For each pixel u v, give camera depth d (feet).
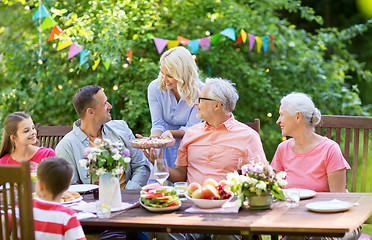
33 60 18.45
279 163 10.64
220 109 10.52
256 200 8.23
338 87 21.09
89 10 17.58
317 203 8.29
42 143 13.26
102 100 11.15
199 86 12.30
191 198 8.59
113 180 8.82
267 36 19.47
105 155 8.70
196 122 12.60
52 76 18.56
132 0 18.07
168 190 8.59
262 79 19.40
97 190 9.57
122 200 9.34
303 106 10.08
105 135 11.53
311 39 23.17
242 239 9.16
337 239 8.90
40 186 7.81
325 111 20.31
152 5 18.49
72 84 18.85
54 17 16.72
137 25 18.33
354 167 11.29
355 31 23.48
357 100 20.68
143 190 8.87
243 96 20.06
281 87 20.48
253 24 20.17
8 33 19.44
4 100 18.43
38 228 7.64
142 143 10.06
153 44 18.98
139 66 18.21
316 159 10.13
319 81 20.53
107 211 8.21
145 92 18.10
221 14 19.54
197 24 19.61
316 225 7.22
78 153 11.09
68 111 19.01
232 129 10.61
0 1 19.02
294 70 20.33
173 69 11.79
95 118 11.14
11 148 11.69
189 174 10.84
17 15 19.26
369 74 23.52
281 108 10.27
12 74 18.79
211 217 7.94
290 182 10.30
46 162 7.78
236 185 8.26
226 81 10.73
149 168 11.80
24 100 18.44
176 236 9.88
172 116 12.66
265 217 7.79
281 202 8.73
